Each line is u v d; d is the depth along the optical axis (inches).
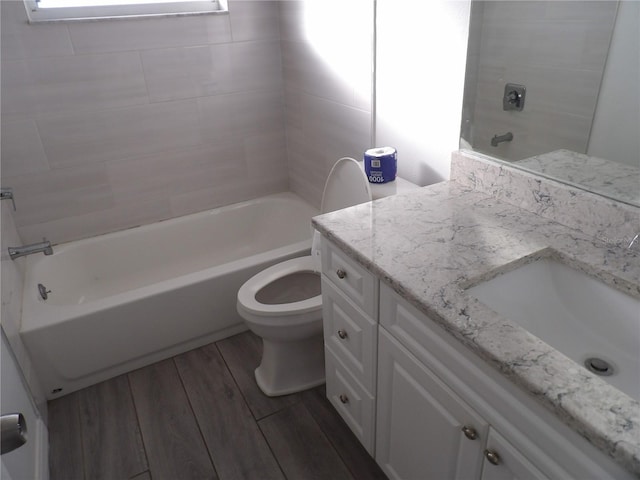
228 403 73.8
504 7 49.1
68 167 90.1
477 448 38.6
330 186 75.9
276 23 97.7
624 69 40.6
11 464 47.6
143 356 81.3
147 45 88.3
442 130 63.1
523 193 52.2
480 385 35.9
